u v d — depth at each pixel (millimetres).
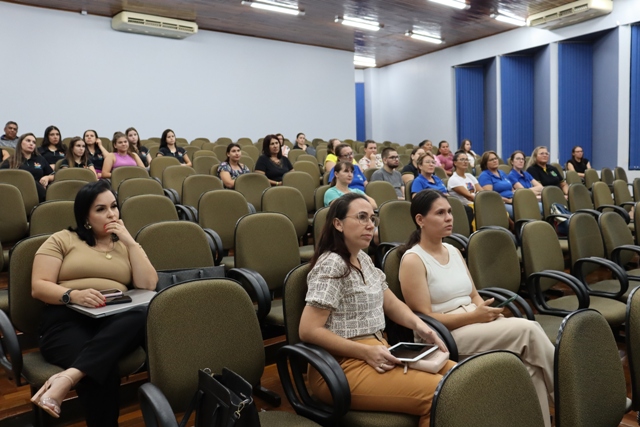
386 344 1788
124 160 5465
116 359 1698
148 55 8922
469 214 4418
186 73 9344
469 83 11438
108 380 1732
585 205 4883
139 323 1760
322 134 11195
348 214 1757
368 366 1626
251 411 1215
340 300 1730
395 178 5191
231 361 1613
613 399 1411
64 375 1616
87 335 1831
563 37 9398
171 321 1525
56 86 8047
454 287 2102
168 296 1536
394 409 1571
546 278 2830
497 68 10656
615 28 8734
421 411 1539
